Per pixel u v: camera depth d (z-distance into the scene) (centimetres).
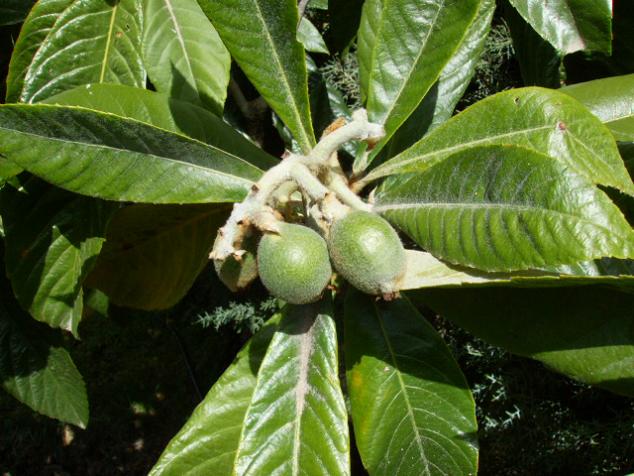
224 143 36
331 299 33
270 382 32
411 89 34
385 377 34
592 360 32
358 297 35
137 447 95
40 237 38
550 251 27
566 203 27
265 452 32
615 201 34
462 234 29
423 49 34
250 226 30
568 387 62
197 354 93
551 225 27
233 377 37
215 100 39
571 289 32
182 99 39
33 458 98
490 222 29
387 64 35
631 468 60
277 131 53
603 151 30
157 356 98
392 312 35
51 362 45
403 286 30
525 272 30
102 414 97
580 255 26
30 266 38
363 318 35
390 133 34
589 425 60
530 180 28
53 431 99
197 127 36
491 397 64
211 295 82
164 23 39
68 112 31
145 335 99
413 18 34
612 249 26
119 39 39
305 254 30
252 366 37
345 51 50
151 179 33
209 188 34
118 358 99
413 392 34
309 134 33
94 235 37
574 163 30
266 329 37
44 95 38
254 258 32
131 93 35
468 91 58
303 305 33
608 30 35
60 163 32
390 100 35
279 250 30
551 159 27
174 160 33
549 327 32
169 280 45
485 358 62
